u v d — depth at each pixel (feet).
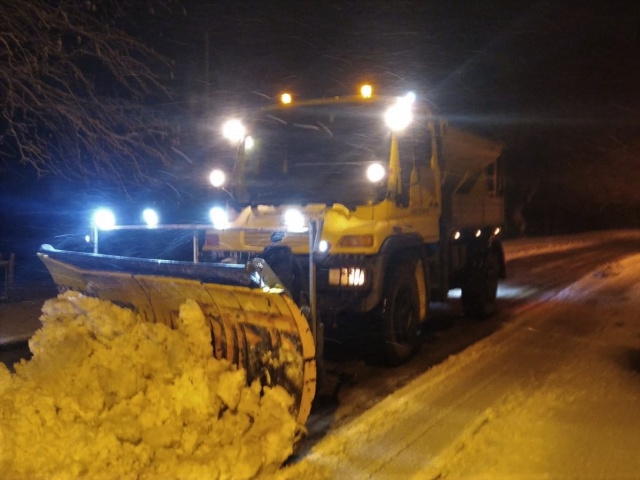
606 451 15.29
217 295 15.37
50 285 38.55
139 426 13.12
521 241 94.53
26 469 11.81
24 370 15.20
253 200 23.36
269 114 24.21
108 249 46.03
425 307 24.57
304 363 14.49
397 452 15.17
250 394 14.71
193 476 12.45
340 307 20.61
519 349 25.80
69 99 34.47
